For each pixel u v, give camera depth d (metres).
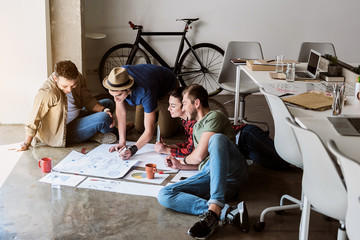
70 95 4.17
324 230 2.90
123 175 3.48
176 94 3.54
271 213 3.10
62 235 2.76
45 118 4.08
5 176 3.54
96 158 3.81
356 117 2.69
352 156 2.13
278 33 6.41
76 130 4.22
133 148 3.76
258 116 5.52
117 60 6.30
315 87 3.69
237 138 3.81
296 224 2.97
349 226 1.87
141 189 3.31
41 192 3.28
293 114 2.88
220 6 6.28
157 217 2.98
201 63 6.34
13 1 4.47
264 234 2.85
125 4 6.21
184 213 3.03
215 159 2.88
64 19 4.75
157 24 6.30
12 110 4.78
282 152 2.96
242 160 3.21
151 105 3.68
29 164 3.78
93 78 6.33
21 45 4.58
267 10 6.32
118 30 6.29
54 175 3.51
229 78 5.26
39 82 4.68
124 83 3.52
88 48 6.29
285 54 6.49
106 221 2.92
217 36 6.38
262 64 4.37
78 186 3.35
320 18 6.39
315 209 2.43
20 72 4.65
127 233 2.80
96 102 4.38
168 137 4.58
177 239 2.75
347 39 6.48
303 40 6.46
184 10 6.27
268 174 3.73
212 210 2.80
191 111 3.32
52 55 4.82
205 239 2.75
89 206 3.10
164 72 4.16
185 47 6.42
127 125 4.67
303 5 6.34
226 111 5.72
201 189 3.11
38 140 4.30
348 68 3.96
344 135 2.40
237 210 2.85
